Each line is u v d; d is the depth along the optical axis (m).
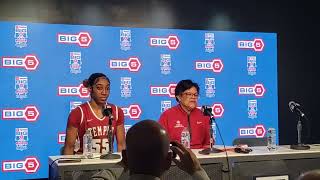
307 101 5.25
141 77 4.61
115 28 4.55
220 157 2.32
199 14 4.86
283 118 5.13
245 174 2.35
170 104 4.70
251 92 4.99
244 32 4.98
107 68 4.51
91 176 2.14
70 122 3.03
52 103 4.32
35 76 4.28
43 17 4.35
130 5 4.63
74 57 4.41
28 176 4.23
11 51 4.21
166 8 4.75
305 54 5.25
